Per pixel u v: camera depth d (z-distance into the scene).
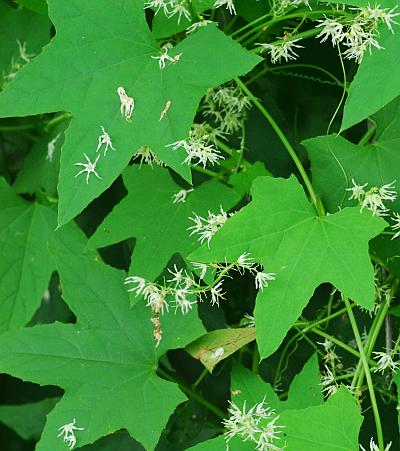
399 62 0.69
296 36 0.79
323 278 0.72
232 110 0.84
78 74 0.74
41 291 0.88
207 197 0.81
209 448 0.74
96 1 0.76
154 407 0.78
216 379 0.91
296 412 0.72
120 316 0.81
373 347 0.81
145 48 0.75
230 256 0.72
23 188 0.92
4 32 0.93
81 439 0.77
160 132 0.72
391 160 0.78
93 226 0.92
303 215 0.74
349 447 0.71
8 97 0.73
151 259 0.80
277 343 0.71
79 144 0.73
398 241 0.78
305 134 0.89
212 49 0.73
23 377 0.78
